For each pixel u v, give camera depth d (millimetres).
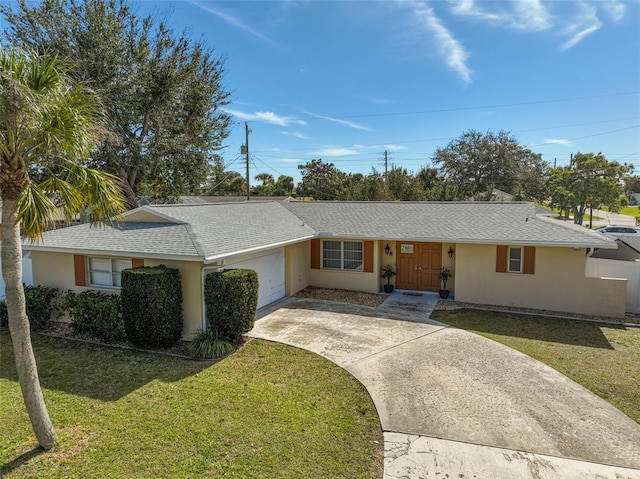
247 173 32719
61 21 20609
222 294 8422
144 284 8289
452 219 13852
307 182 61500
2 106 3902
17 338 4617
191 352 8188
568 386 6719
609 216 49906
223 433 5238
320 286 14867
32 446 4930
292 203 18000
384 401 6184
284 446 4969
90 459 4684
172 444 4984
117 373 7258
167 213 11023
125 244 9586
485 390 6566
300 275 14281
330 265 14750
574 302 11516
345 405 6055
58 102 4375
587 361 7848
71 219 5348
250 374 7195
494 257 12289
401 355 8125
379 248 14180
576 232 11430
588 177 36844
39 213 4406
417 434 5285
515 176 47469
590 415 5766
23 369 4672
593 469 4555
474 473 4500
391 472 4516
